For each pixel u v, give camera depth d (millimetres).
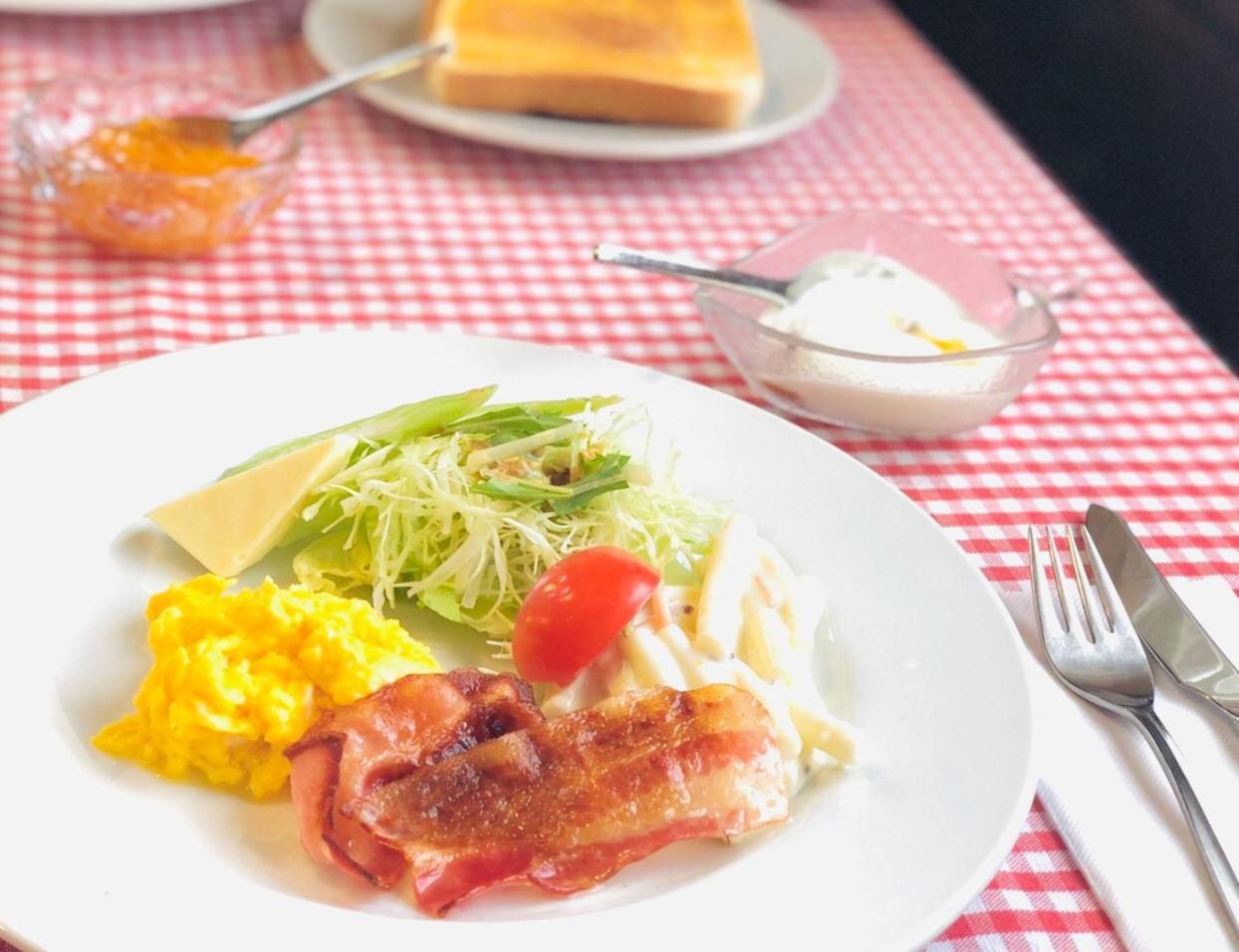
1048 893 378
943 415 521
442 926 343
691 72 695
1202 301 982
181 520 438
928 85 819
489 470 463
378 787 366
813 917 349
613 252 528
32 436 452
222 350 494
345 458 447
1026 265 662
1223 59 944
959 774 384
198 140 611
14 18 740
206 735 375
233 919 339
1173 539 504
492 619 444
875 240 602
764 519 468
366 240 615
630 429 490
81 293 554
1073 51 1119
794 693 401
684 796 367
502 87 686
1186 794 387
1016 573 477
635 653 409
